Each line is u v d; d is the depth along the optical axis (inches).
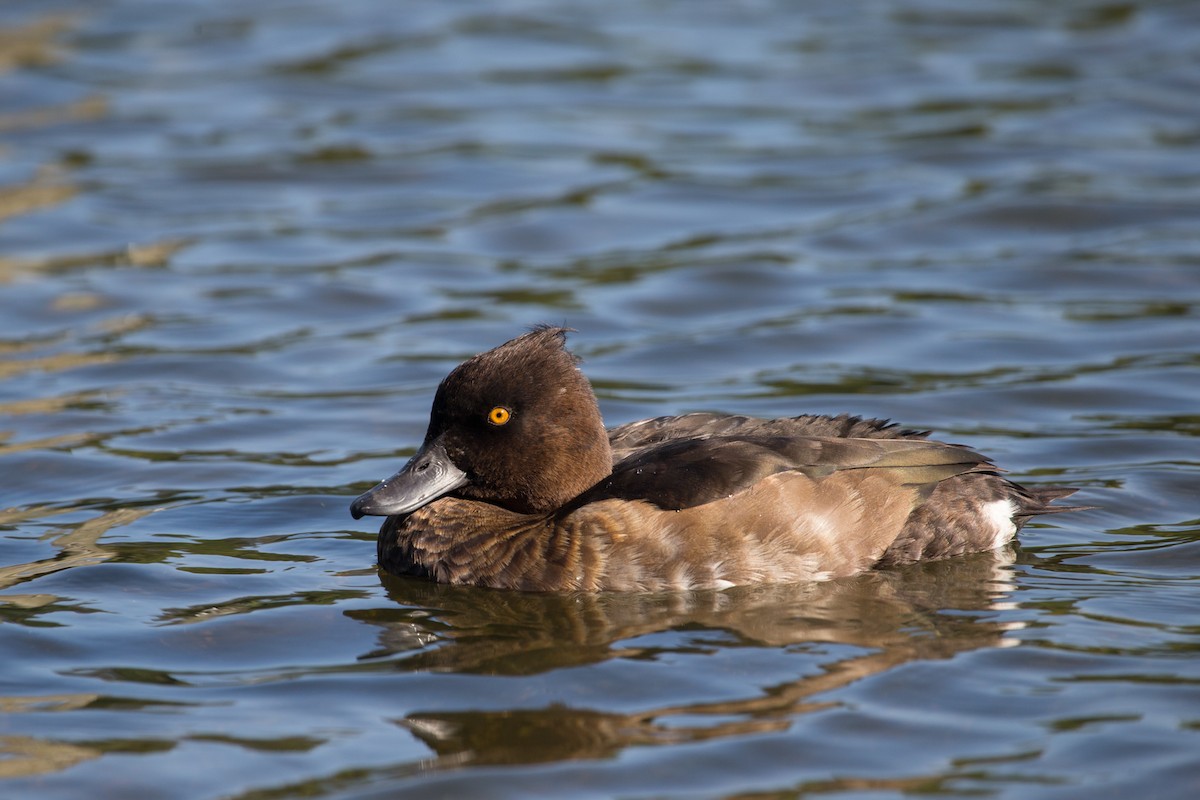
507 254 685.3
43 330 597.3
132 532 414.3
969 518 390.9
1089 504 428.8
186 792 271.6
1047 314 605.3
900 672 317.4
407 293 637.9
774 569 375.2
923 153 794.2
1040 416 510.0
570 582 373.7
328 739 291.0
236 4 1079.6
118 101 878.4
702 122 853.8
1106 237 685.3
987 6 1067.9
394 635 345.4
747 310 621.0
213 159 797.2
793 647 332.8
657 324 609.6
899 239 690.8
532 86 914.7
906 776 273.9
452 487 393.7
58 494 446.3
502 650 335.0
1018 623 344.5
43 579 377.4
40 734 293.6
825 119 853.8
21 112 859.4
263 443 490.9
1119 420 502.3
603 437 399.9
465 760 281.4
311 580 382.3
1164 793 266.7
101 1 1079.6
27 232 697.6
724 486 374.9
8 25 1013.8
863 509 381.4
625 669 321.7
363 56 969.5
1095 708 298.7
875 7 1075.9
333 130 841.5
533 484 392.8
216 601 365.7
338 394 538.0
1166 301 613.3
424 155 804.6
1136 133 813.9
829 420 409.4
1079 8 1048.8
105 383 545.0
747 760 279.7
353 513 384.2
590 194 752.3
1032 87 893.8
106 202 738.2
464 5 1086.4
